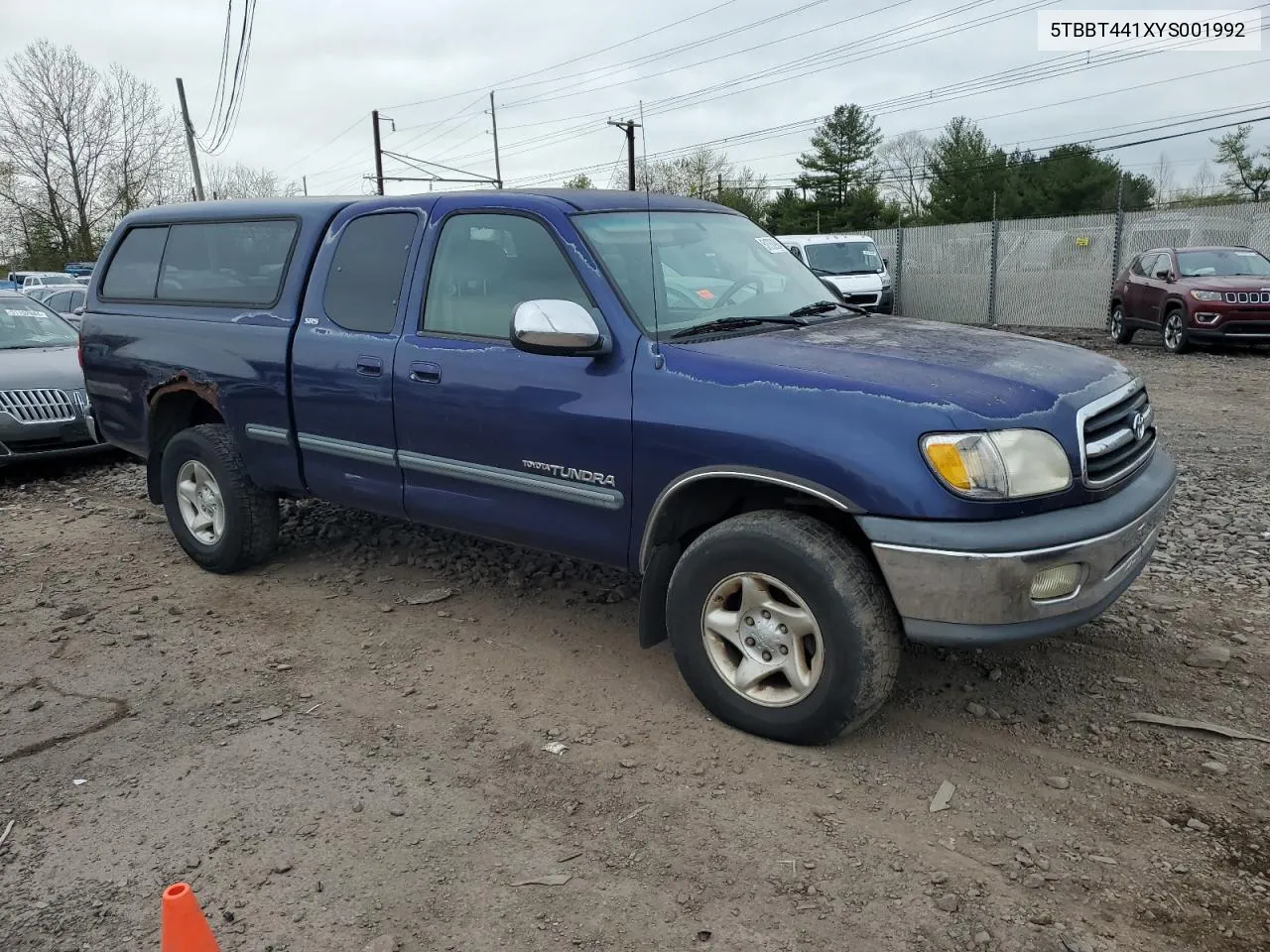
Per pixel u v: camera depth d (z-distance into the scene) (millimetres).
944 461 3055
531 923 2652
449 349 4223
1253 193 45781
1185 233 18641
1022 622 3139
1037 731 3590
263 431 5062
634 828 3059
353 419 4637
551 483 3945
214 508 5469
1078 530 3152
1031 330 20531
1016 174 54062
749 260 4543
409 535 6023
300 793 3295
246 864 2934
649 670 4156
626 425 3646
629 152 26266
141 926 2689
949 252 23391
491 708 3871
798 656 3387
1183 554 5414
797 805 3156
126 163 58750
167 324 5520
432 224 4434
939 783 3266
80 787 3377
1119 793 3191
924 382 3240
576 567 5391
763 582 3412
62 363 8688
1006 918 2625
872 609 3213
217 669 4289
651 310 3822
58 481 8273
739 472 3371
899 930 2590
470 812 3168
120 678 4223
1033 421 3164
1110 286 19797
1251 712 3684
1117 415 3527
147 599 5180
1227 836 2961
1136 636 4363
